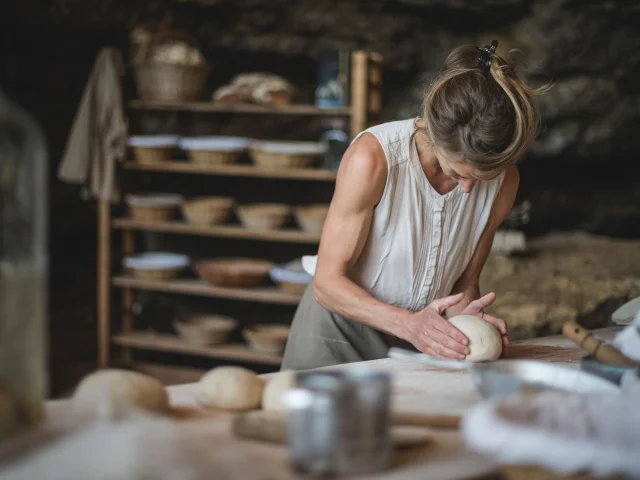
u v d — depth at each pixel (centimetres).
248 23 514
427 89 188
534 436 101
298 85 529
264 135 508
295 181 510
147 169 486
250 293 438
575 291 365
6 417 95
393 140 187
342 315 193
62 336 490
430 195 192
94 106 431
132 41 459
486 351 163
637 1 492
